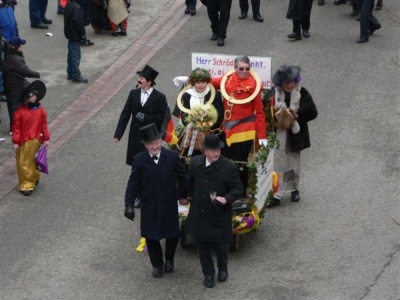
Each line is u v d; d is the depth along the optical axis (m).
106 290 32.56
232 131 35.47
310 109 37.28
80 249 35.53
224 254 32.22
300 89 37.34
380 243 35.12
